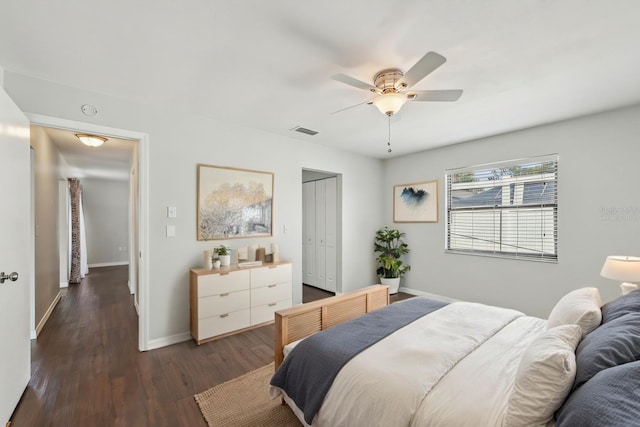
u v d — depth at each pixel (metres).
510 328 1.88
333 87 2.39
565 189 3.14
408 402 1.16
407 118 3.07
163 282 2.84
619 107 2.78
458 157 4.10
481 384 1.25
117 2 1.45
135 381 2.19
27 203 2.09
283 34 1.71
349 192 4.66
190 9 1.50
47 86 2.27
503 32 1.67
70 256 5.49
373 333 1.76
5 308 1.73
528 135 3.40
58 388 2.09
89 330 3.19
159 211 2.82
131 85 2.36
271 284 3.35
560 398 1.02
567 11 1.49
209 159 3.13
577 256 3.07
